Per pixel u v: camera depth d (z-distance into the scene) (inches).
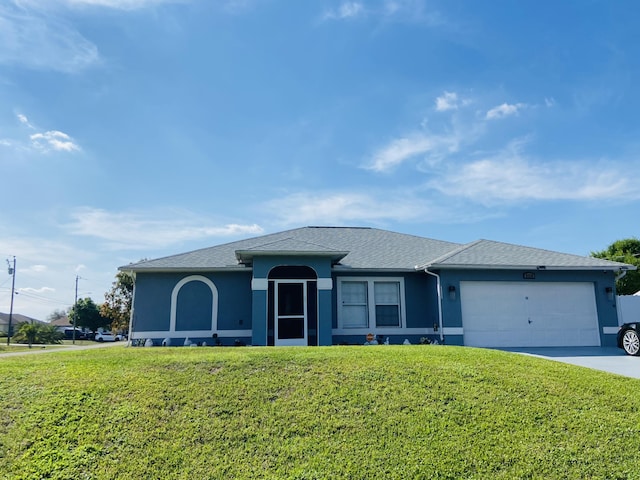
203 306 683.4
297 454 237.3
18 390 285.3
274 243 645.9
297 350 404.8
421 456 237.9
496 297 668.1
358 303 705.0
